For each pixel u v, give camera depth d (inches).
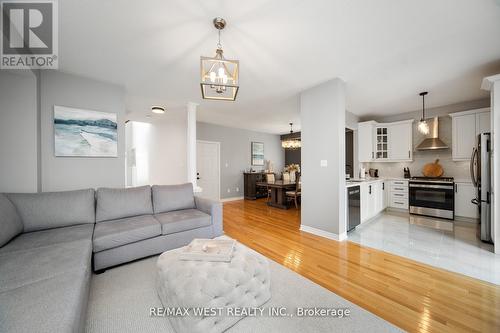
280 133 312.3
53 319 34.0
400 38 79.0
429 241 112.0
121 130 121.0
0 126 85.7
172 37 78.2
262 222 152.5
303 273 79.6
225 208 205.5
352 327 52.7
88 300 62.1
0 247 62.3
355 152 199.0
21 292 40.9
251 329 52.2
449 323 53.7
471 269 81.6
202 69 66.2
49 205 82.8
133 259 84.8
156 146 227.9
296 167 252.8
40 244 66.1
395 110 180.7
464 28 72.9
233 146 263.7
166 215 105.2
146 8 63.3
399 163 193.2
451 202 152.6
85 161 108.7
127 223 89.7
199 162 231.1
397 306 60.6
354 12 65.4
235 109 177.5
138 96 142.0
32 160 91.6
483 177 108.6
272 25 71.6
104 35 76.3
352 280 74.6
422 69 104.3
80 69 101.5
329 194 117.0
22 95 89.9
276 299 64.0
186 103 157.6
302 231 130.6
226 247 66.4
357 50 87.4
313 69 104.1
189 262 59.7
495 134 93.8
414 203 170.7
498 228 94.3
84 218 88.4
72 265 52.8
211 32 75.3
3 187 86.3
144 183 254.2
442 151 169.9
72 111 105.0
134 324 53.9
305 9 64.1
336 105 113.8
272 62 97.1
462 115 151.9
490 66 100.7
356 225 131.8
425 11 64.7
